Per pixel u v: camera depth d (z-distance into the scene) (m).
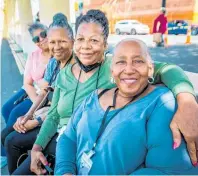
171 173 1.02
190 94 1.07
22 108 2.05
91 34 1.42
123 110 1.14
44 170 1.49
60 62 1.81
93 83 1.45
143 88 1.15
